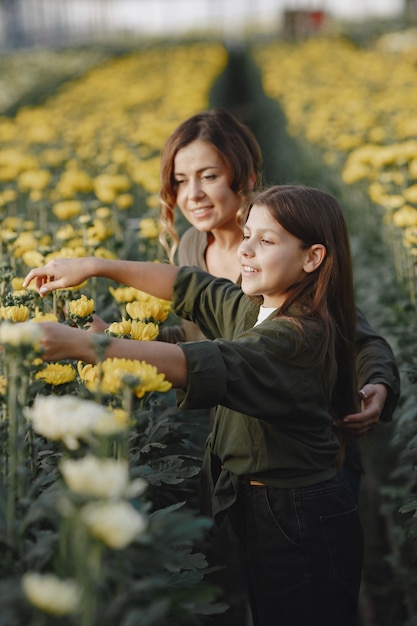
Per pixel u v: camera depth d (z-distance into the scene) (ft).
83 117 43.70
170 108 42.29
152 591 5.58
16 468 6.12
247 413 7.51
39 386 7.32
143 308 8.71
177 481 8.01
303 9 127.44
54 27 179.73
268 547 8.16
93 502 4.50
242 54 112.88
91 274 8.90
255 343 7.45
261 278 8.23
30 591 4.38
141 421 8.21
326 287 8.25
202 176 10.50
